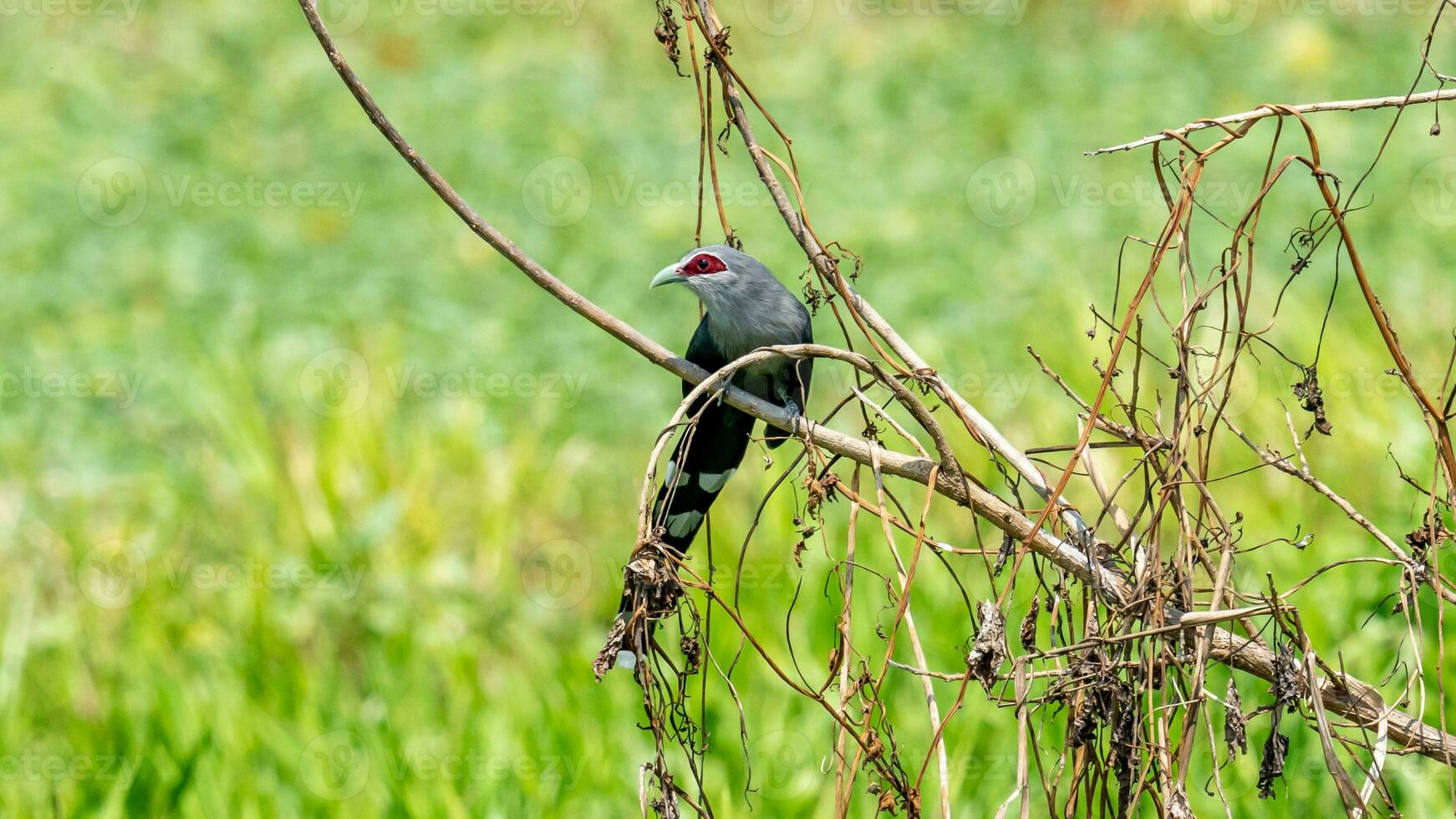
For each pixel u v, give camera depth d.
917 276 16.28
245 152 19.77
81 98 20.70
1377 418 12.15
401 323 15.34
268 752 8.91
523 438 13.12
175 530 11.56
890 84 22.48
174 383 13.59
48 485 12.30
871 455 5.56
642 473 13.00
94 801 8.52
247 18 24.11
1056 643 5.75
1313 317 14.35
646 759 8.77
